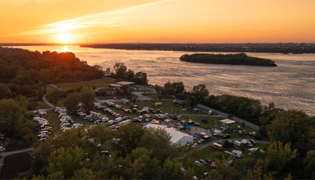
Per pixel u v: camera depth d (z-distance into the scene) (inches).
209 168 2704.2
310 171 2389.3
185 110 5285.4
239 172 2235.5
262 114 4613.7
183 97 5900.6
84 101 4768.7
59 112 4719.5
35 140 3243.1
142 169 2036.2
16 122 3395.7
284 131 2987.2
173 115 4717.0
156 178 1991.9
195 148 2615.7
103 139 2615.7
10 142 3277.6
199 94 6053.2
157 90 6712.6
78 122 4276.6
